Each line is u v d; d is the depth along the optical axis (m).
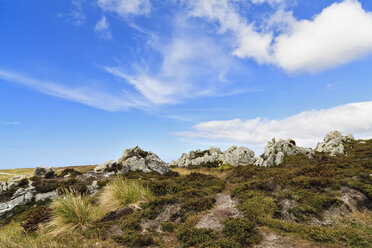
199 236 7.43
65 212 9.71
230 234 7.43
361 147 36.53
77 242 7.54
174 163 44.12
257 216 8.88
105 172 21.75
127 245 7.52
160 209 10.57
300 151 36.28
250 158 33.00
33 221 9.68
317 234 7.05
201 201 10.85
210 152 42.34
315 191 11.58
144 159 26.05
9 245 7.67
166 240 7.93
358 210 9.88
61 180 18.70
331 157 31.03
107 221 9.80
